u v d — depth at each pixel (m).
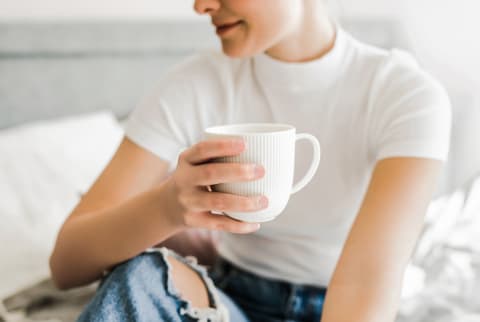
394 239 0.72
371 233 0.72
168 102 0.94
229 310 0.83
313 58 0.90
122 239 0.74
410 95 0.82
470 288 1.17
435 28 2.26
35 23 1.73
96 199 0.86
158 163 0.92
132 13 1.97
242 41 0.78
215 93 0.95
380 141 0.84
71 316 1.02
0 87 1.70
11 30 1.69
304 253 0.92
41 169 1.48
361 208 0.76
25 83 1.74
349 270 0.71
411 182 0.75
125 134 0.93
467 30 2.18
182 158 0.62
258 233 0.94
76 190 1.47
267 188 0.59
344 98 0.89
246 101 0.95
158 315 0.70
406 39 2.32
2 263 1.16
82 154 1.58
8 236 1.22
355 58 0.91
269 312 0.93
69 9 1.85
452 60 2.24
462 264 1.28
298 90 0.90
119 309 0.67
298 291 0.92
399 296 0.71
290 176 0.61
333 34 0.91
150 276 0.72
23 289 1.09
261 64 0.92
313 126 0.90
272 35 0.77
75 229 0.79
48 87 1.78
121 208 0.75
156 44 1.94
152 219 0.71
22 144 1.52
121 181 0.88
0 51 1.68
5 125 1.72
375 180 0.78
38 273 1.17
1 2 1.74
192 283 0.78
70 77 1.81
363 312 0.68
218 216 0.65
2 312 1.01
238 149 0.57
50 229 1.30
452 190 2.26
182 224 0.69
